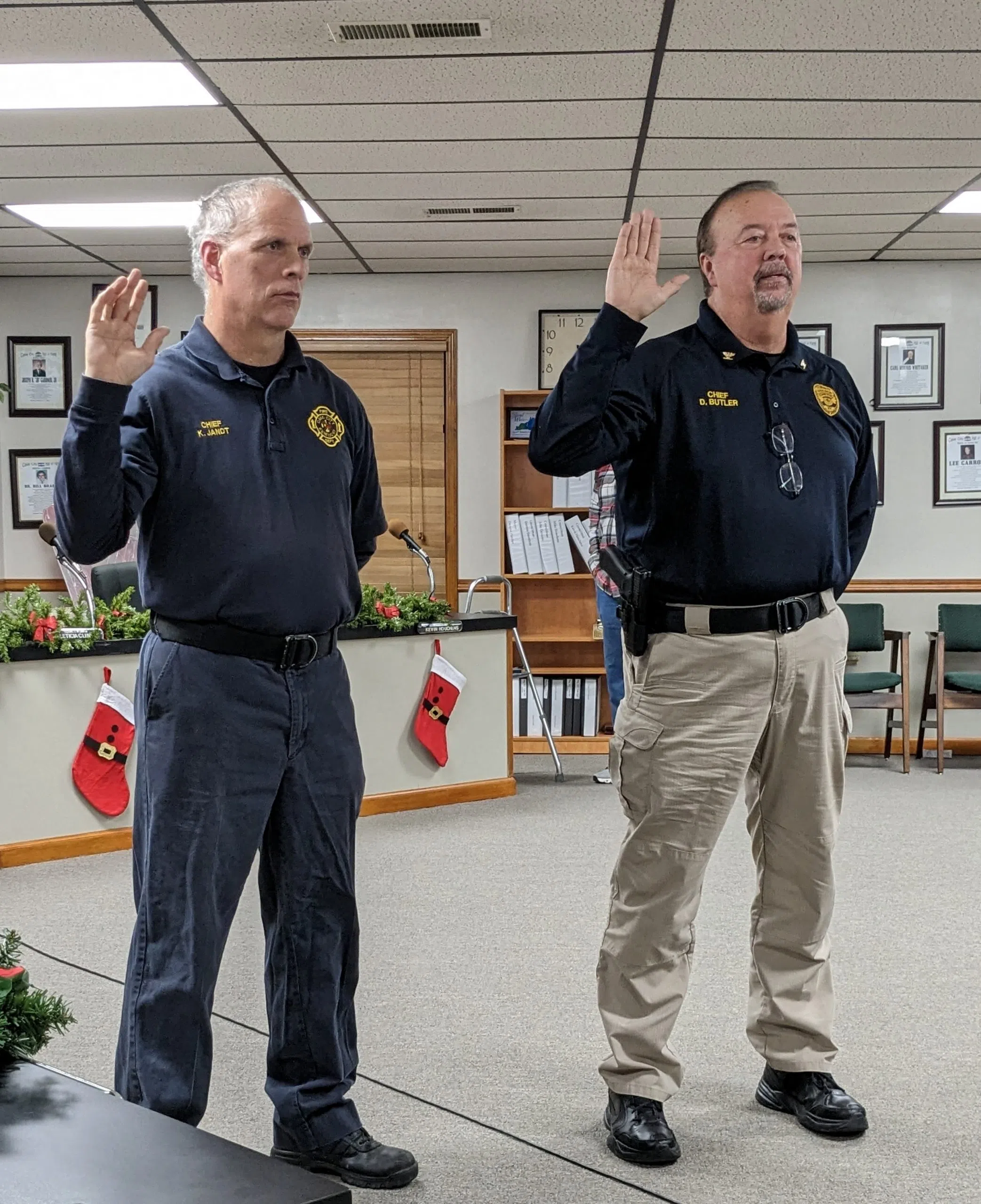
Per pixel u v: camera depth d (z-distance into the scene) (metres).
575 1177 2.22
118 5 3.29
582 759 6.69
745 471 2.20
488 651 5.65
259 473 1.97
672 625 2.27
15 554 6.99
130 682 4.80
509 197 5.29
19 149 4.54
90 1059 2.73
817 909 2.38
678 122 4.29
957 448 6.78
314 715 2.04
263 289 1.93
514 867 4.46
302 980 2.12
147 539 1.98
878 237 6.11
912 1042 2.86
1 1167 1.22
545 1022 2.99
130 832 4.79
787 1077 2.47
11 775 4.56
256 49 3.60
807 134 4.44
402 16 3.37
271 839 2.08
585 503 6.91
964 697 6.30
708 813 2.26
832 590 2.33
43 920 3.84
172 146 4.53
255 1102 2.53
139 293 1.78
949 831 4.99
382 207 5.45
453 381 6.96
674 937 2.30
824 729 2.30
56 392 6.94
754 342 2.25
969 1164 2.28
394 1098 2.56
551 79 3.87
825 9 3.33
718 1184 2.20
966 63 3.75
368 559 2.38
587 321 6.89
